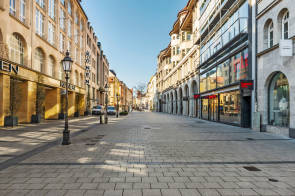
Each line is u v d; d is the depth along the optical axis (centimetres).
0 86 1251
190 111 2798
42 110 1692
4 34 1296
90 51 3666
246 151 633
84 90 3175
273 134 1007
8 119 1276
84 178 390
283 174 425
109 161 508
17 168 450
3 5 1288
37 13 1780
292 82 890
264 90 1116
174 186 356
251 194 328
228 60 1562
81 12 3061
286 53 871
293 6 894
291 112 896
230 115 1526
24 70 1491
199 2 2395
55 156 554
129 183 367
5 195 317
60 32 2311
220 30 1644
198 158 546
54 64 2127
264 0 1120
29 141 786
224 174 422
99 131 1105
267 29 1123
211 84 1962
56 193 324
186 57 2958
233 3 1408
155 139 847
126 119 2214
